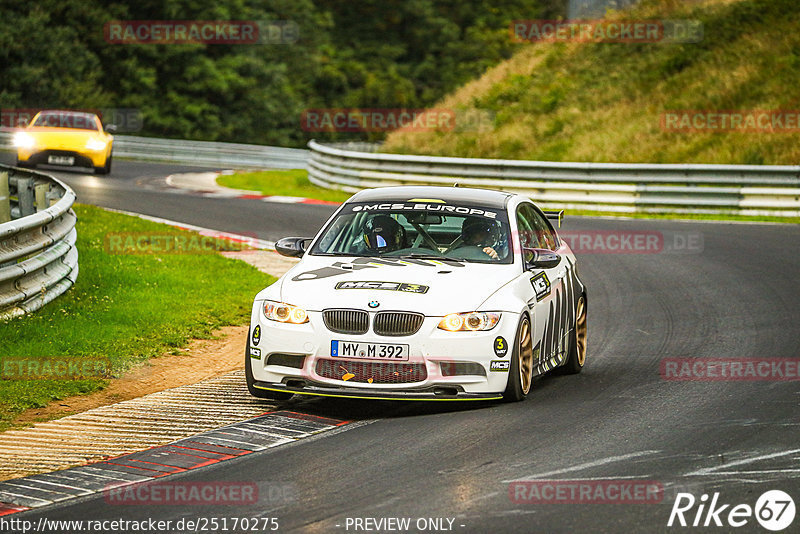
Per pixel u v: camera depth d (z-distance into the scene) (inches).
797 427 1000.9
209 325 1583.4
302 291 1095.0
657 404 1109.7
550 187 3602.4
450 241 1197.1
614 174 3548.2
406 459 897.5
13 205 2174.0
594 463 880.3
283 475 855.7
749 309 1769.2
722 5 5290.4
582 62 5457.7
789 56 4626.0
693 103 4566.9
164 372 1300.4
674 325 1643.7
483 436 973.2
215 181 4411.9
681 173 3459.6
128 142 6097.4
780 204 3326.8
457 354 1049.5
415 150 5054.1
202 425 1035.9
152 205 3132.4
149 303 1659.7
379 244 1199.6
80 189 3486.7
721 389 1185.4
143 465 895.7
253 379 1104.2
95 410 1099.9
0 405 1104.8
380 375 1053.2
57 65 7765.8
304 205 3356.3
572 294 1315.2
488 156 4781.0
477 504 773.9
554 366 1245.1
